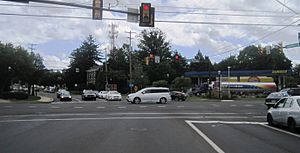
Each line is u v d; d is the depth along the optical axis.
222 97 56.97
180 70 123.19
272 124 17.92
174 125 17.80
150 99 40.94
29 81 72.69
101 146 11.27
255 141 12.56
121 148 10.92
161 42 118.06
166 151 10.45
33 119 21.23
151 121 19.88
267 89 70.00
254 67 132.75
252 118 22.31
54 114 25.05
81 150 10.55
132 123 18.72
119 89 95.19
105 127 16.80
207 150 10.65
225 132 15.11
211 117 22.83
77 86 113.44
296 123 14.81
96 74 110.06
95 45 132.12
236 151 10.51
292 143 12.14
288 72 79.38
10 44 63.97
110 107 33.06
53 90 120.38
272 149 10.91
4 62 60.91
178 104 38.84
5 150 10.55
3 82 62.62
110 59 108.56
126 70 107.38
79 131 15.24
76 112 26.86
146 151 10.44
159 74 105.56
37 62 76.38
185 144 11.76
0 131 15.34
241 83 70.06
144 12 20.62
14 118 22.02
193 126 17.38
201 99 57.56
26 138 13.11
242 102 45.41
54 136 13.65
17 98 55.06
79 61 128.88
